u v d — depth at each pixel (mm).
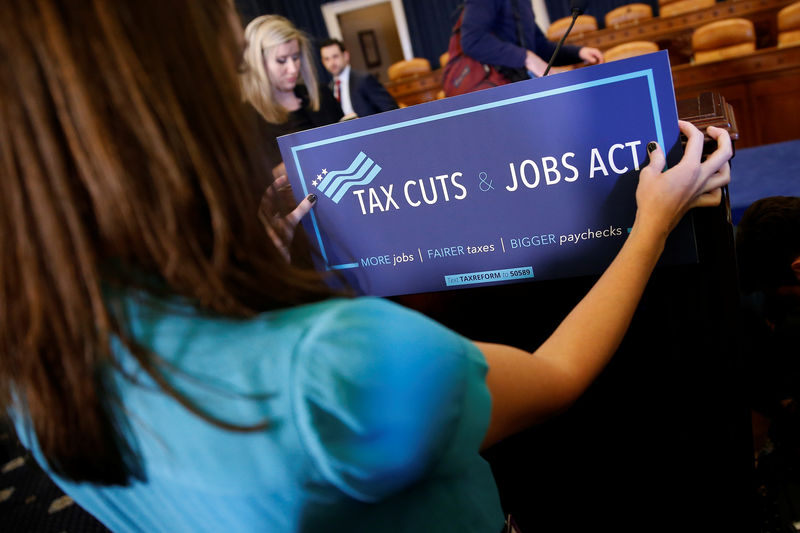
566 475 1021
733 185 2445
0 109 335
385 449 374
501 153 771
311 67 2041
